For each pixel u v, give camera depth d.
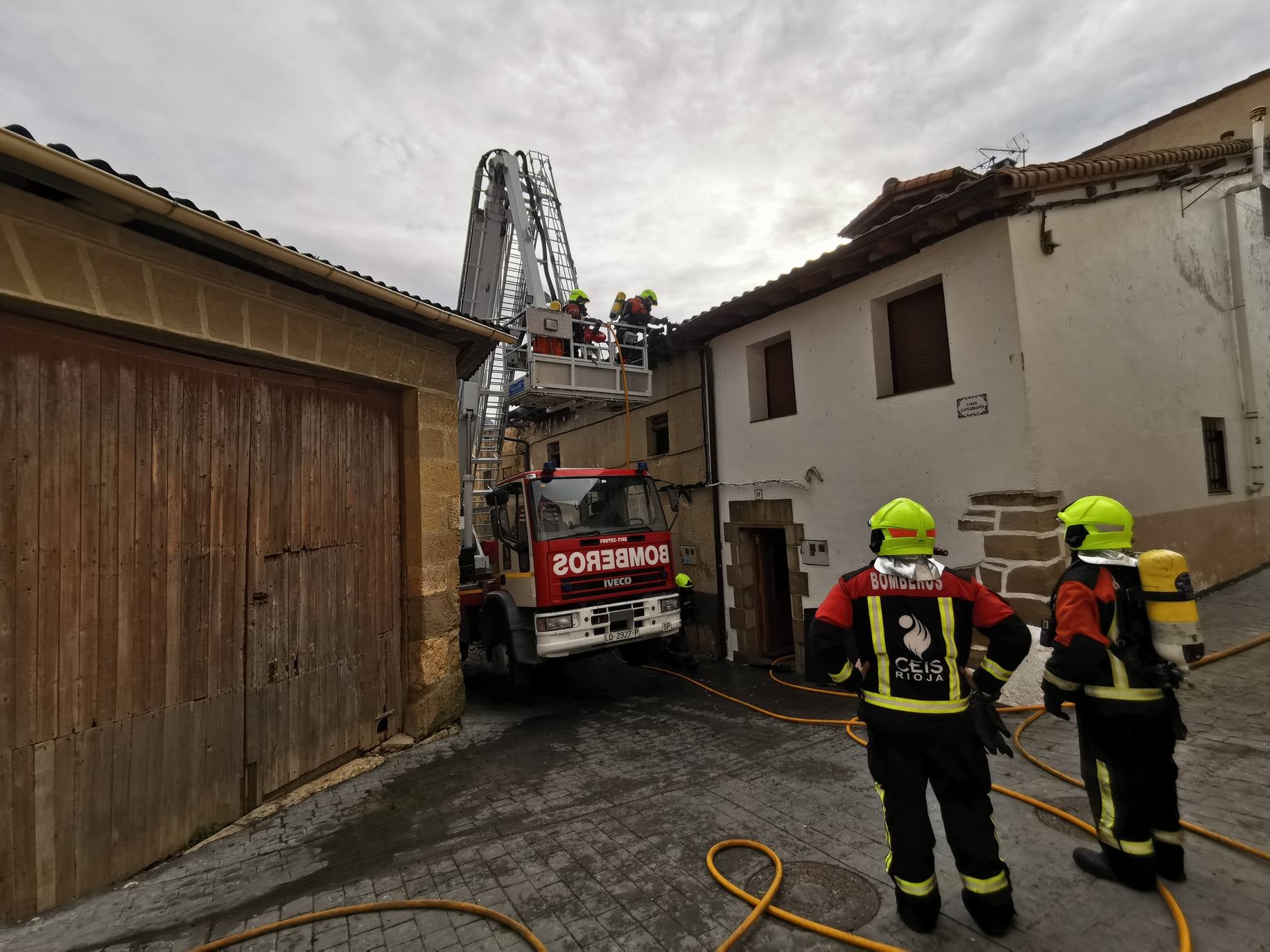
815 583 7.75
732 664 9.01
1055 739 4.50
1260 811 3.19
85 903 2.98
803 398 7.89
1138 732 2.57
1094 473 5.98
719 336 9.31
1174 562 2.55
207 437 3.81
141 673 3.37
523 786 4.35
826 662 2.55
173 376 3.64
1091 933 2.39
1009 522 5.66
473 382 9.69
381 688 5.13
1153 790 2.62
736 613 9.06
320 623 4.57
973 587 2.53
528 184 11.07
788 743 5.12
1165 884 2.66
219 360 3.92
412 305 4.75
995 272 5.80
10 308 2.90
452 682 5.70
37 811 2.90
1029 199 5.65
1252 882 2.64
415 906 2.84
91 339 3.24
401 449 5.44
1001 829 3.24
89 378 3.22
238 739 3.90
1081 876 2.78
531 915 2.75
